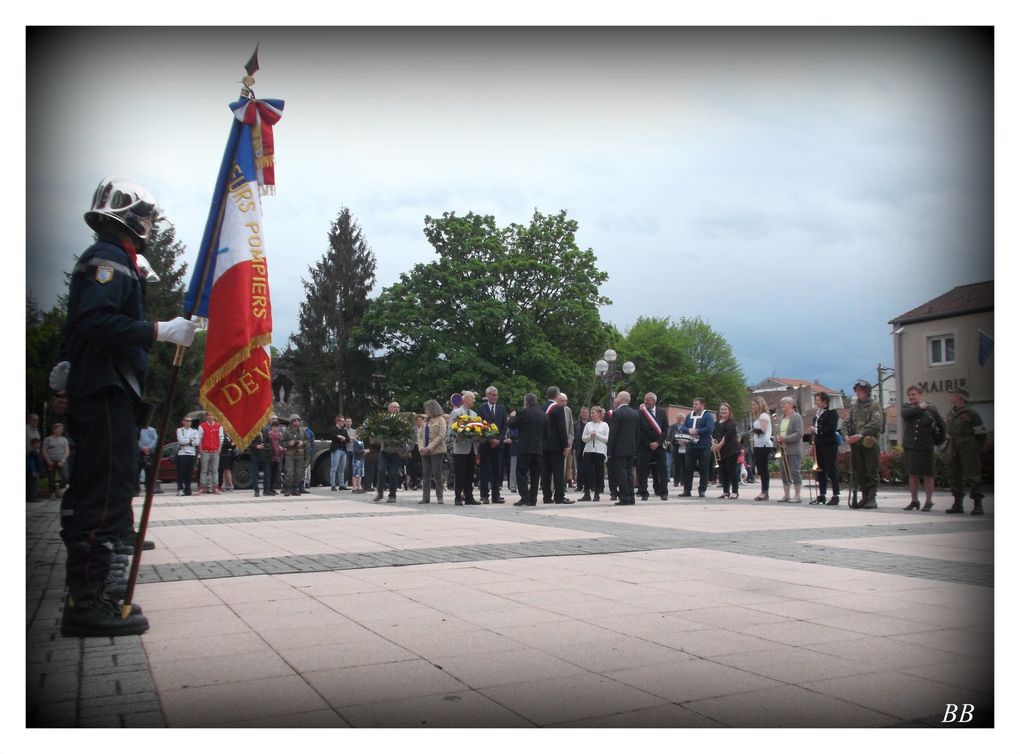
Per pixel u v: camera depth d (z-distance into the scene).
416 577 5.84
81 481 4.25
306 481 21.78
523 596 5.09
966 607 4.75
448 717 2.95
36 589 5.67
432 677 3.40
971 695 3.19
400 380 45.41
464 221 47.22
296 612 4.65
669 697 3.16
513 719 2.93
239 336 4.45
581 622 4.36
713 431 17.39
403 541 8.16
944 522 10.37
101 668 3.56
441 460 14.66
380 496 15.52
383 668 3.52
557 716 2.96
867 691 3.23
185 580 5.75
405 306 45.47
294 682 3.34
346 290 60.94
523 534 8.81
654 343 72.75
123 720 2.94
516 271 46.00
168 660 3.68
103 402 4.29
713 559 6.71
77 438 4.26
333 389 58.97
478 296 45.00
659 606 4.78
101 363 4.29
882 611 4.63
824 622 4.35
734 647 3.85
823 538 8.33
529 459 14.16
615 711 3.01
